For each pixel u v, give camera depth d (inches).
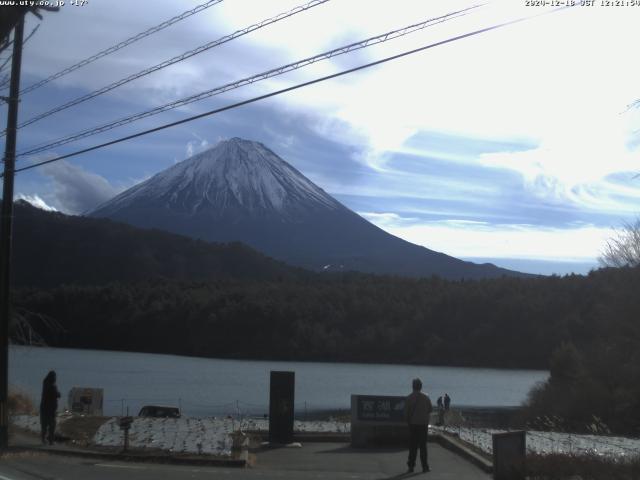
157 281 5226.4
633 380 1449.3
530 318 3678.6
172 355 4215.1
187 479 499.8
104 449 647.1
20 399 1026.1
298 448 680.4
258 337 4357.8
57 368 3132.4
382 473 541.6
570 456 493.0
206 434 742.5
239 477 514.0
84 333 4247.0
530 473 472.7
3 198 706.8
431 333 4097.0
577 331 3353.8
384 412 697.0
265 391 2564.0
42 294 4320.9
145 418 929.5
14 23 351.9
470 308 4040.4
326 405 2220.7
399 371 3521.2
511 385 2901.1
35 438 738.2
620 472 465.1
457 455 637.9
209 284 5108.3
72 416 899.4
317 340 4281.5
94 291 4466.0
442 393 2610.7
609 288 1635.1
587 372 1557.6
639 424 1354.6
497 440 479.5
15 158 709.3
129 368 3351.4
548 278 3959.2
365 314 4448.8
